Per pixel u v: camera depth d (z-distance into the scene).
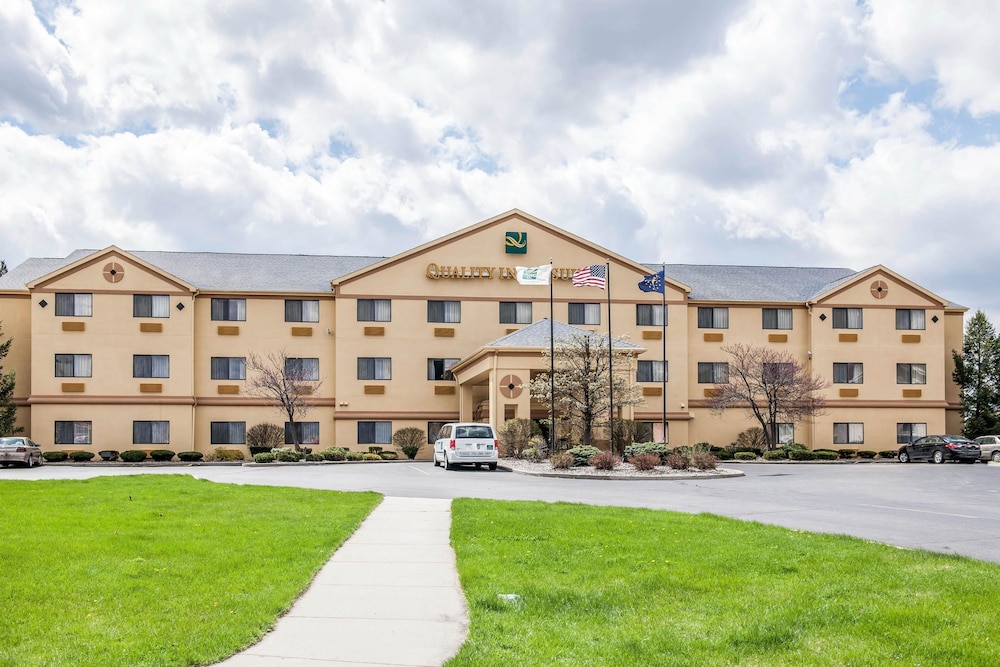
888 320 51.91
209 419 47.72
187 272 49.88
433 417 48.47
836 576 10.88
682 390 49.97
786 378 47.47
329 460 43.56
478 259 49.31
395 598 10.15
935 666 7.31
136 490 21.39
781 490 25.56
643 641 8.09
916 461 46.25
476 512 17.48
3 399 45.03
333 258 53.94
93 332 46.38
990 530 16.25
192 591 9.87
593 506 18.94
